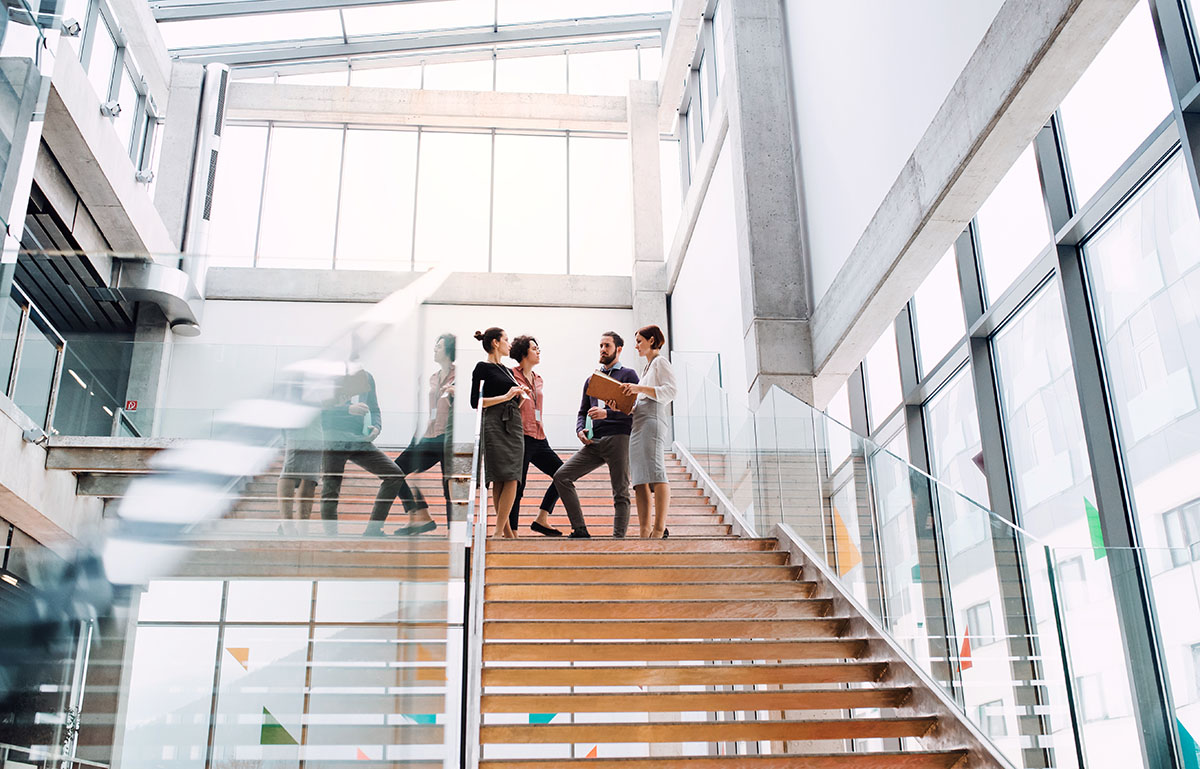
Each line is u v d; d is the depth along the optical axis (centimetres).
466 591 402
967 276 817
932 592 482
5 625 527
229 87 1608
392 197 1689
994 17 618
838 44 920
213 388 576
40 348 637
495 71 1803
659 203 1648
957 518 461
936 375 887
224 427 556
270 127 1703
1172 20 551
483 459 657
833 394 976
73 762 491
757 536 746
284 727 471
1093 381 647
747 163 1046
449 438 527
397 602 479
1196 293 561
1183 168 572
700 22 1547
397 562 488
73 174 1193
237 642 488
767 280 1002
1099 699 414
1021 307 759
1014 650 418
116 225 1291
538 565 618
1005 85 591
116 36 1455
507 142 1748
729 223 1203
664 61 1672
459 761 344
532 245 1689
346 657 472
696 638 551
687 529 823
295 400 538
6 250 617
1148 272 603
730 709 485
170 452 560
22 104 661
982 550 442
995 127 612
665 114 1711
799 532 659
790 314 991
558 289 1631
